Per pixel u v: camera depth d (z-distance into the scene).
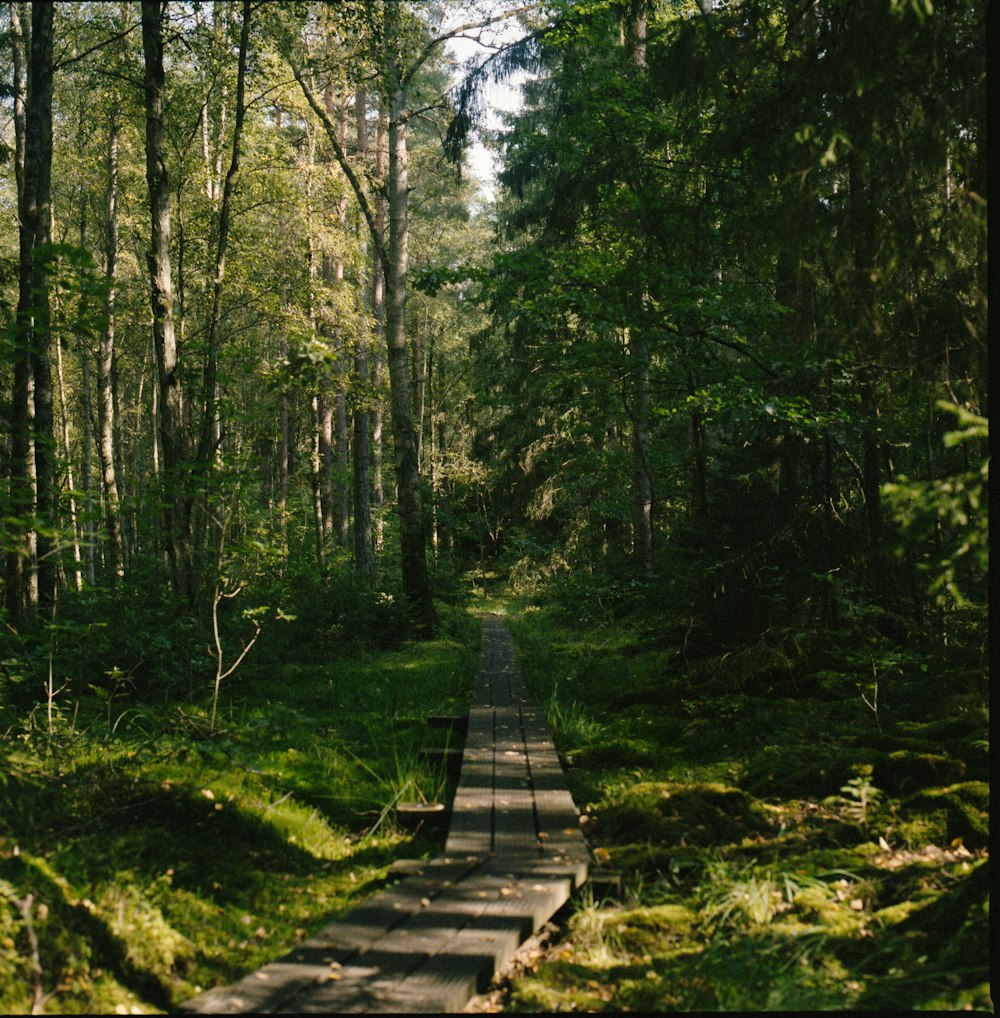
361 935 3.93
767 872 4.73
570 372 12.69
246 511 20.67
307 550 22.83
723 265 10.09
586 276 9.97
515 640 16.89
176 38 12.24
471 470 31.31
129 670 9.48
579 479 21.48
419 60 16.16
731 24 6.91
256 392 24.56
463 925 4.02
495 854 4.99
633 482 18.41
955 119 5.30
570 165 15.91
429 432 40.09
